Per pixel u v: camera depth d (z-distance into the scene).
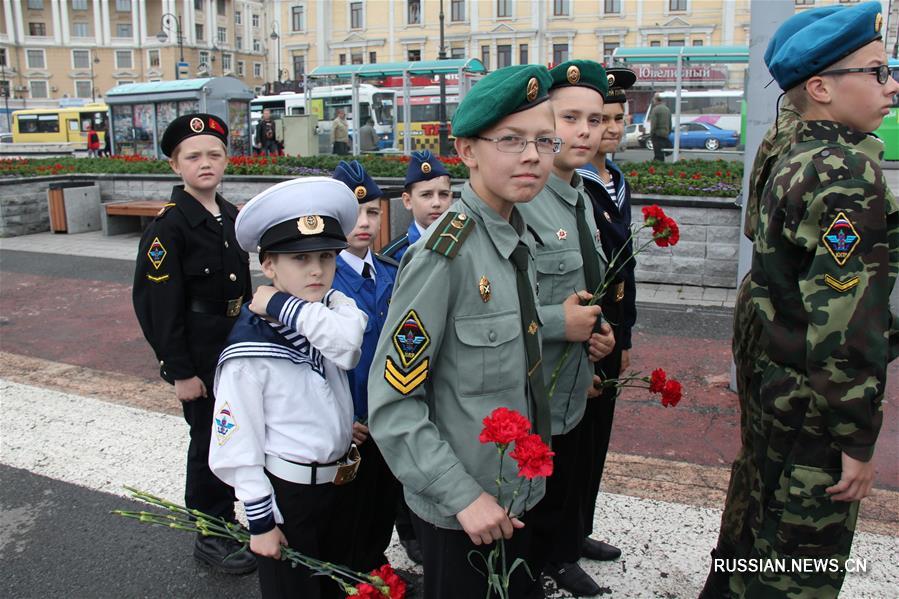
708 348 6.03
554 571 3.01
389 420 1.91
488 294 1.94
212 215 3.18
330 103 30.05
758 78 4.56
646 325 6.69
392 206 9.68
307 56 51.91
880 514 3.51
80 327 6.92
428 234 1.95
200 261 3.09
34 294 8.14
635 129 25.45
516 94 1.84
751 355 2.32
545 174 1.94
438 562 2.04
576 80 2.57
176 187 3.21
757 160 2.57
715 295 7.66
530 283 2.09
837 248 1.92
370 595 1.92
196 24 74.56
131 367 5.83
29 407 5.00
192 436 3.19
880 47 2.05
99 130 39.81
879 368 1.92
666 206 8.02
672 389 2.75
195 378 3.09
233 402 2.14
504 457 2.01
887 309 1.94
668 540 3.34
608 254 2.94
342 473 2.30
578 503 2.82
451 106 28.38
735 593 2.39
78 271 9.20
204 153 3.11
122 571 3.23
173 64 73.25
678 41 44.78
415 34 49.12
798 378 2.07
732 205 7.74
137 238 11.52
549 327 2.41
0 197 11.58
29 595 3.08
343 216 2.26
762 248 2.13
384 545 2.85
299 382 2.21
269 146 23.47
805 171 2.00
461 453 1.96
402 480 1.91
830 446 2.02
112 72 76.25
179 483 3.96
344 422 2.31
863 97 2.04
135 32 75.25
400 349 1.89
